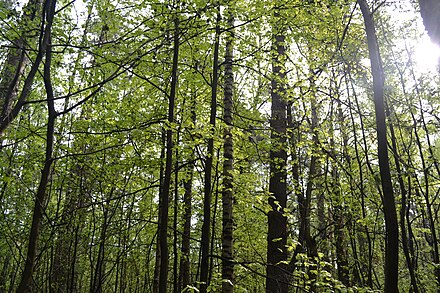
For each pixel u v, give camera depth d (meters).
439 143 13.80
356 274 9.85
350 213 9.36
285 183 8.59
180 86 8.65
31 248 4.68
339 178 10.02
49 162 5.01
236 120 9.06
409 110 9.74
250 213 10.02
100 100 8.38
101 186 9.91
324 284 5.21
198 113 9.38
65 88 8.79
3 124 4.53
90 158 9.30
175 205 9.49
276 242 7.93
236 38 7.43
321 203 10.69
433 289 10.20
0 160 6.39
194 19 6.26
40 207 4.86
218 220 11.80
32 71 4.88
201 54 8.41
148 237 12.46
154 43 7.09
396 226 4.07
